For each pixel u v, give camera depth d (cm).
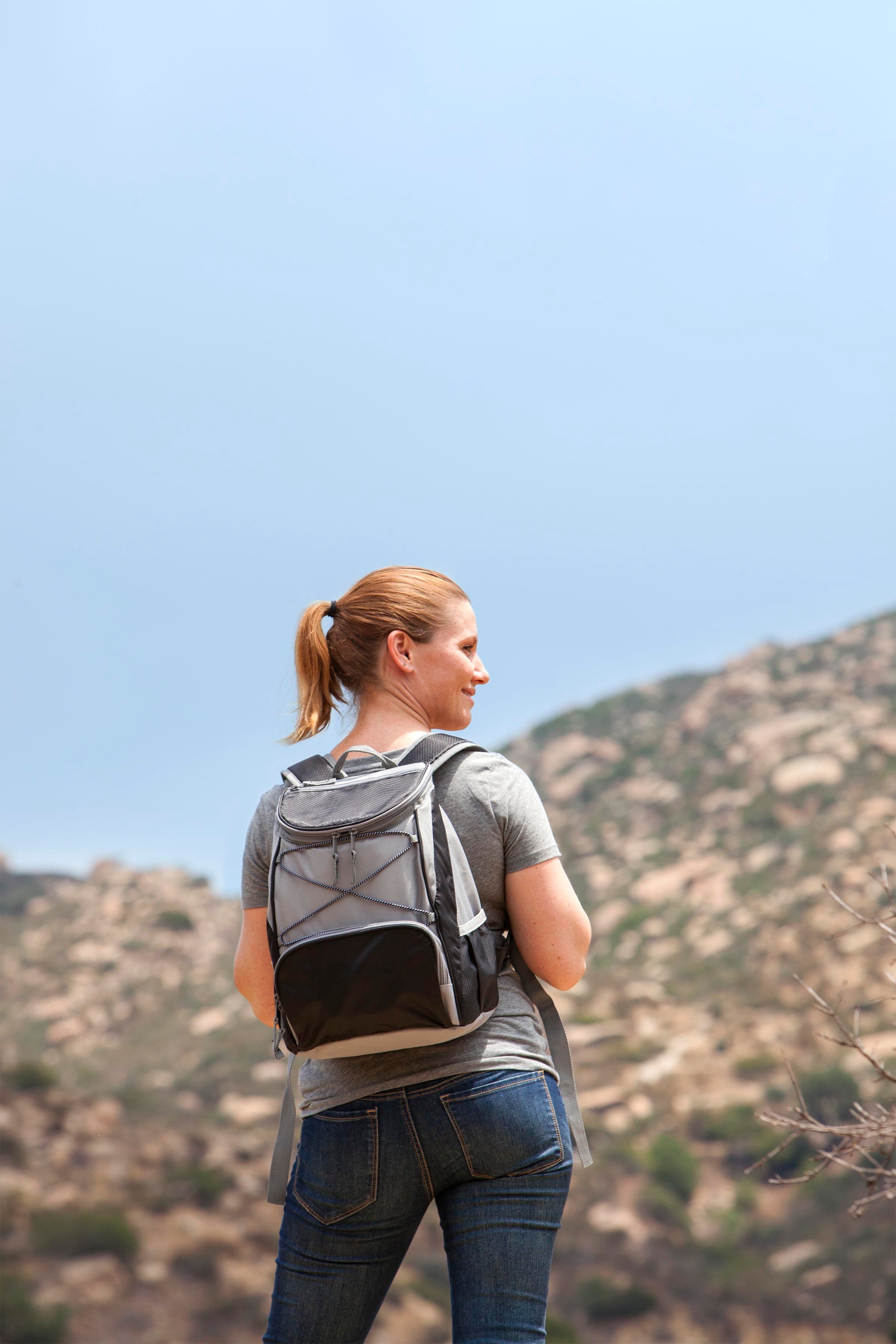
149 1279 2689
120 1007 8369
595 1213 4241
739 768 10050
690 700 13050
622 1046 6009
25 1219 2875
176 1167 3572
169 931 9569
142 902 10119
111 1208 2973
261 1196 3550
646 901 8481
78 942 9581
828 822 8181
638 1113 5253
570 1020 6372
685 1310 3497
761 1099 5050
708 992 6469
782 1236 4050
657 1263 3900
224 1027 7375
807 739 9812
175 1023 7825
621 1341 3300
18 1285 2453
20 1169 3284
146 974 8906
